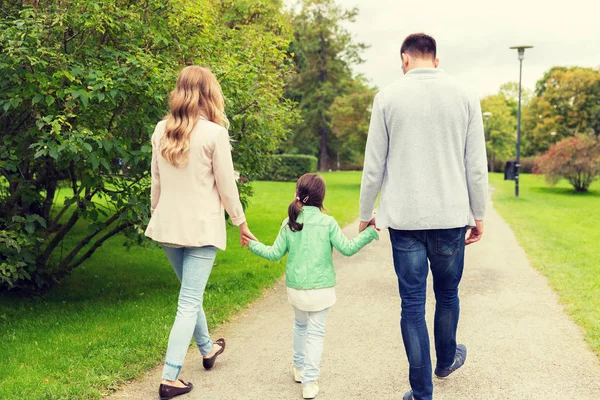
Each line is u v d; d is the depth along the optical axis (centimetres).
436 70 297
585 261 778
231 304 546
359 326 480
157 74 502
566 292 582
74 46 532
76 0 506
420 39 303
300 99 4412
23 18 495
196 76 325
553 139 5778
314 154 5428
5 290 625
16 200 559
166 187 322
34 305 587
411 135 289
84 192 584
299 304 327
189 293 326
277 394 337
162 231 322
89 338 447
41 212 673
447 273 306
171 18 565
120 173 558
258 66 697
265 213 1530
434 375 360
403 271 300
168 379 326
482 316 505
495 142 5944
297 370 355
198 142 315
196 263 325
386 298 584
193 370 377
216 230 322
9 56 477
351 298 584
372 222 318
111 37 545
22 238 498
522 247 927
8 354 411
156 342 425
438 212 288
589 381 350
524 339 436
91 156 481
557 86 5822
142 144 547
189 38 598
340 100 3238
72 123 525
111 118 534
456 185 292
